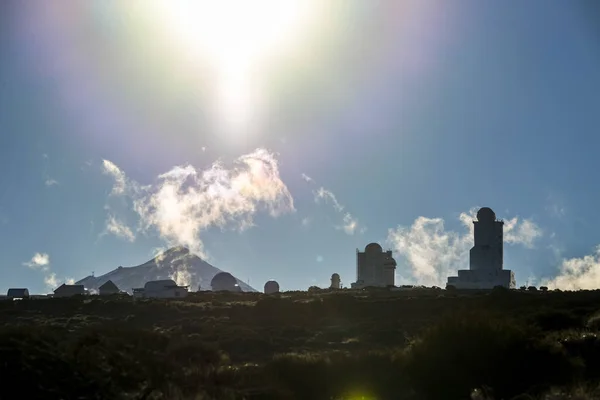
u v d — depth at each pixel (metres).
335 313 98.38
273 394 33.03
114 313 106.31
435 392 35.38
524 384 34.31
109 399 26.92
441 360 36.38
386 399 33.97
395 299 104.44
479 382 35.12
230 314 100.31
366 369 37.19
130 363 32.25
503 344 36.41
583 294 99.00
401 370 37.06
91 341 34.62
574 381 31.05
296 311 99.75
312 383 36.25
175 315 101.62
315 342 68.62
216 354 43.94
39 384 26.06
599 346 40.28
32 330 32.09
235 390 32.41
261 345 63.78
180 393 29.16
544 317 61.00
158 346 44.22
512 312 76.00
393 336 72.44
